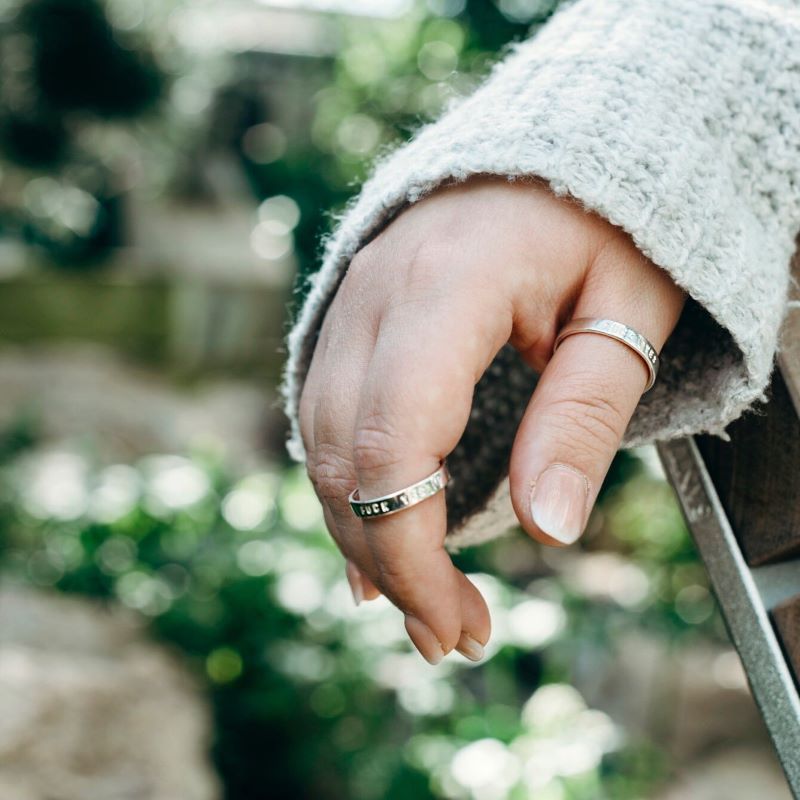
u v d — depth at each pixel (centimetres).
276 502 272
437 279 46
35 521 290
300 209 444
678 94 52
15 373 644
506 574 375
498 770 193
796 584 53
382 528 45
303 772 227
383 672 231
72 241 910
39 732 182
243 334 759
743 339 48
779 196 53
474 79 308
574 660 297
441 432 44
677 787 263
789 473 52
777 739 51
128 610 257
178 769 197
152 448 564
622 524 401
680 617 311
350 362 49
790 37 54
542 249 47
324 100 461
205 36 848
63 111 824
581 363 47
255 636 234
